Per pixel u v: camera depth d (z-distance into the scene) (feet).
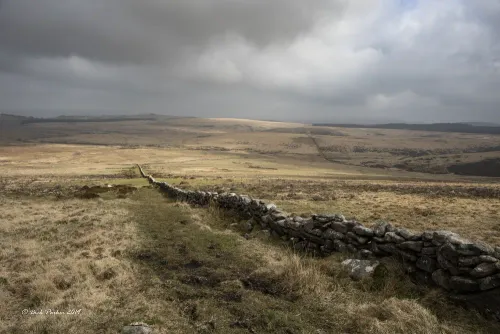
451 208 65.31
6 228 41.60
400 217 54.95
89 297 20.95
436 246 21.72
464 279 19.45
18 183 141.49
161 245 33.58
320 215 31.65
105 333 16.93
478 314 18.47
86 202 69.36
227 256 30.12
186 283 23.75
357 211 61.31
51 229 41.16
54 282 23.48
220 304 20.21
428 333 16.79
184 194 71.56
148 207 61.46
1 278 24.38
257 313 19.16
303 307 20.12
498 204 71.26
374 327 17.42
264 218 39.50
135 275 25.04
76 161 439.22
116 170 282.15
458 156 597.11
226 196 53.31
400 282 22.66
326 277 24.22
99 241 34.78
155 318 18.45
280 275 24.39
